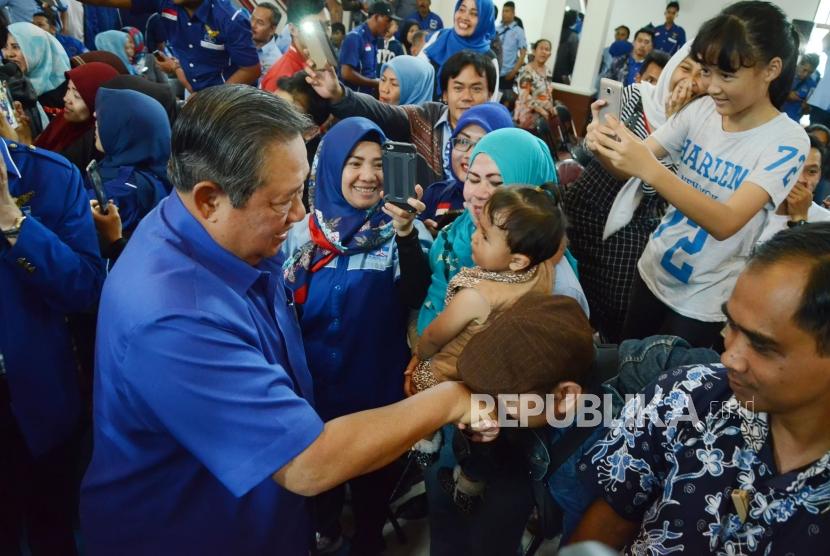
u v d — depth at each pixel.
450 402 0.83
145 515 0.85
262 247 0.83
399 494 1.53
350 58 3.99
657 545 0.74
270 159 0.72
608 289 1.69
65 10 4.15
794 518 0.64
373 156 1.33
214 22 2.59
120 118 1.65
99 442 0.84
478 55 1.92
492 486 1.02
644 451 0.78
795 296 0.55
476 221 1.26
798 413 0.61
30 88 2.54
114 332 0.73
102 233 1.47
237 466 0.72
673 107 1.49
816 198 2.48
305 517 1.02
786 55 1.13
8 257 1.10
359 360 1.39
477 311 1.07
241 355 0.74
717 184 1.34
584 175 1.69
